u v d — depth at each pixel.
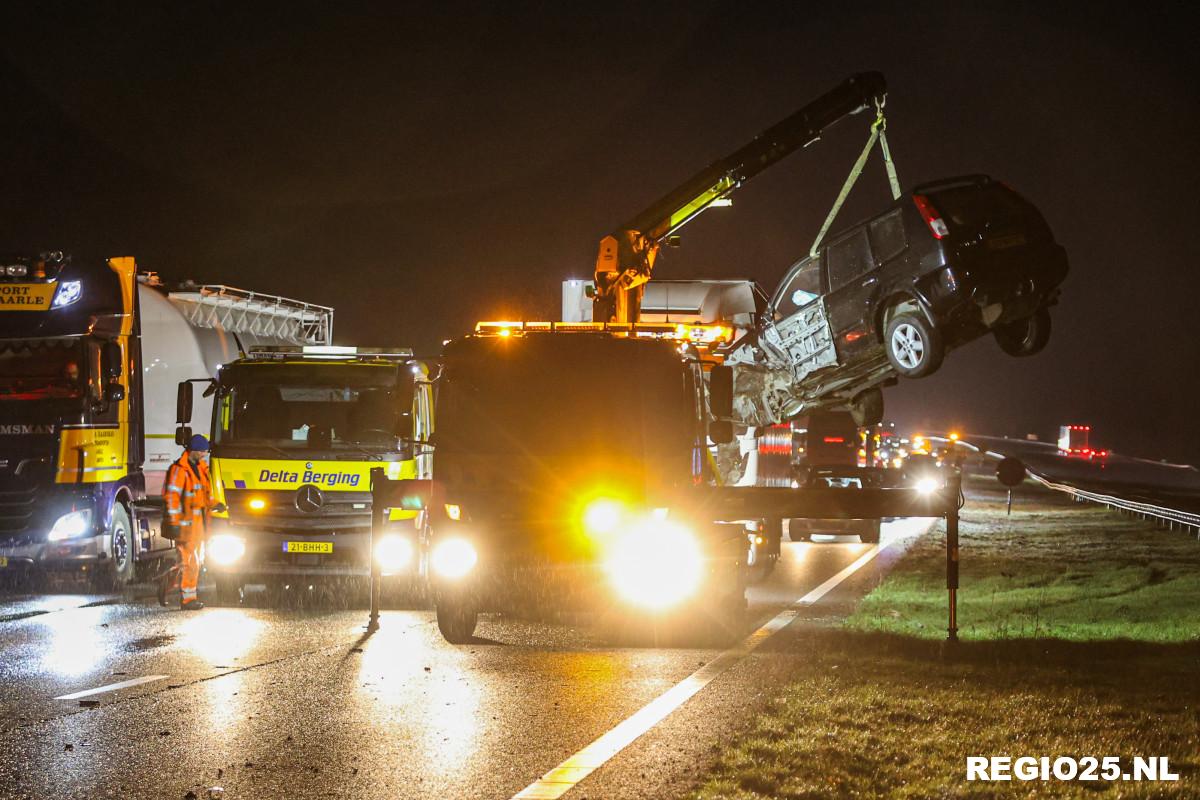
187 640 13.66
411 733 9.04
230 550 17.50
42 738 8.89
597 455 13.83
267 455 17.56
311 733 9.05
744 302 23.19
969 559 26.30
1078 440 114.88
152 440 25.62
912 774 7.62
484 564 13.66
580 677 11.28
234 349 27.50
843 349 19.12
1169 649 12.85
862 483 33.69
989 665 11.59
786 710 9.49
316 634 14.20
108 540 18.72
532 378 14.04
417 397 17.92
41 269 18.52
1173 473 93.88
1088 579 22.19
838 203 19.03
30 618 15.60
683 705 9.96
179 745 8.69
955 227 17.91
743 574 14.53
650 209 22.66
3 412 18.22
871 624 15.02
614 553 13.74
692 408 14.29
